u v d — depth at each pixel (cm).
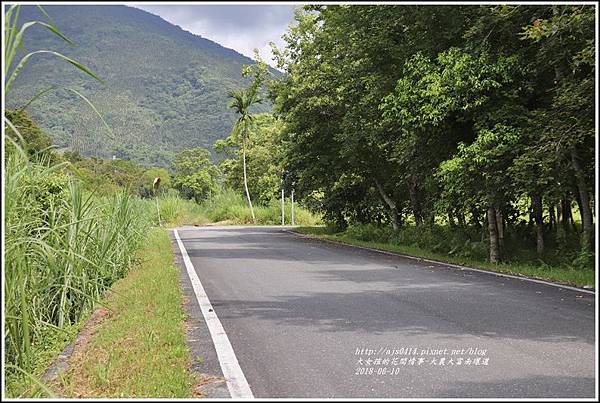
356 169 2959
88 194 1063
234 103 6134
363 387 570
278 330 819
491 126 1600
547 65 1506
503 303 1011
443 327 826
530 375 603
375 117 2238
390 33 1995
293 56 3036
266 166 5891
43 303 828
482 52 1554
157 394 531
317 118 2962
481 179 1616
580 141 1384
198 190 7256
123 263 1349
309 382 586
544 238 2012
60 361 667
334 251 2175
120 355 651
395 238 2506
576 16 1262
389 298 1078
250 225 4912
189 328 836
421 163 1917
